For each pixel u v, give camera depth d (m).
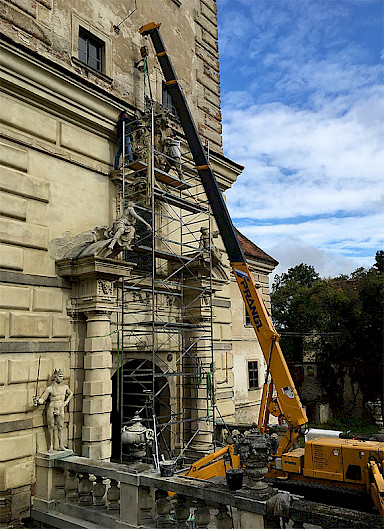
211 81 18.67
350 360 37.28
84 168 12.52
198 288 14.38
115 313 12.51
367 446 9.95
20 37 11.37
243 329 22.05
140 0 15.45
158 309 14.00
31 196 10.96
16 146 10.91
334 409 36.03
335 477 9.89
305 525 8.85
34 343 10.51
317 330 40.44
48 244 11.24
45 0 12.13
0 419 9.55
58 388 10.20
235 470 6.88
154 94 15.56
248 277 11.72
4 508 9.23
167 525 7.59
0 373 9.66
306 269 58.28
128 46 14.74
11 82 10.70
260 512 6.41
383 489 7.95
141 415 16.02
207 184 12.40
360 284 38.66
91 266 10.97
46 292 10.95
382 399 34.66
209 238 14.46
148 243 14.12
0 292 9.98
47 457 9.54
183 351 14.58
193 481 7.46
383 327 35.81
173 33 16.88
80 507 8.87
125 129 13.34
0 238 10.14
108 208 13.10
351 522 5.80
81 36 13.29
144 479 7.82
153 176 12.58
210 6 19.42
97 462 9.01
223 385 16.34
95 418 10.80
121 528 7.95
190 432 14.20
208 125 17.97
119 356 12.72
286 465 10.46
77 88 12.06
